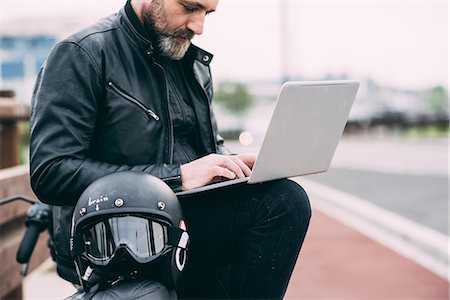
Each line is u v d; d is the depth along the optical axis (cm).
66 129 236
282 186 237
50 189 234
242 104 4053
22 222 399
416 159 2220
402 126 4172
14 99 462
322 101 241
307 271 684
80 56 242
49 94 239
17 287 403
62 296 557
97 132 248
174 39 248
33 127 239
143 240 203
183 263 213
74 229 207
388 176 1712
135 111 247
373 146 2920
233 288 239
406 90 4294
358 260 743
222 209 239
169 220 206
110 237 203
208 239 242
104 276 212
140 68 251
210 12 252
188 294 258
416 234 897
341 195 1341
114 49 248
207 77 284
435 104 4291
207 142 272
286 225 233
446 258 767
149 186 206
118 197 202
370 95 4266
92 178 232
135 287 205
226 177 233
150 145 249
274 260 233
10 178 359
